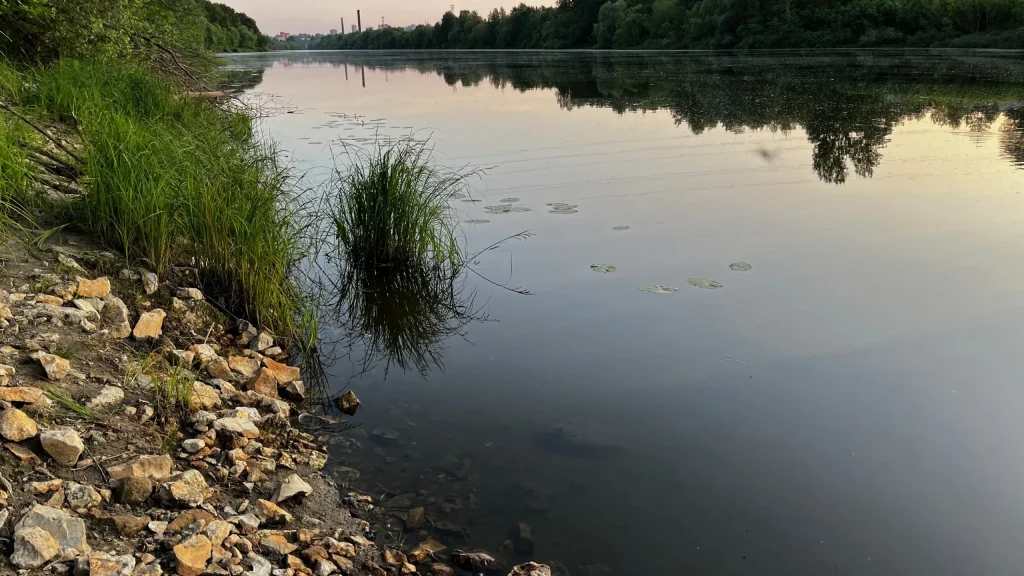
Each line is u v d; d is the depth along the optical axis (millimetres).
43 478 2824
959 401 4477
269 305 5430
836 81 23828
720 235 7906
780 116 16328
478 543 3258
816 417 4340
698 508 3529
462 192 9789
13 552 2402
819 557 3205
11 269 4492
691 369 4992
